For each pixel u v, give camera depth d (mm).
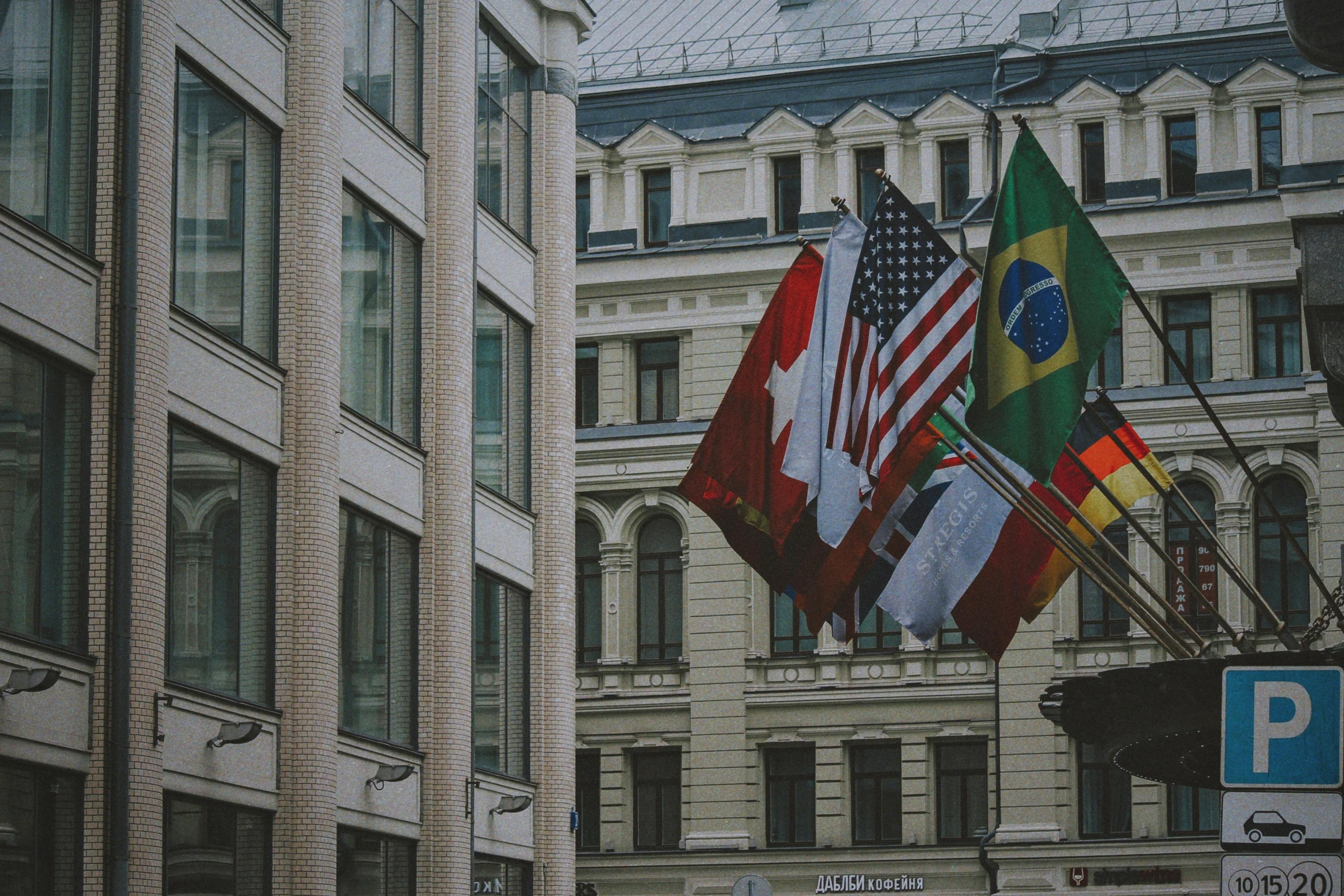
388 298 46969
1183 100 76875
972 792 76938
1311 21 22828
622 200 83062
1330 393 28000
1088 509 38094
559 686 54031
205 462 38844
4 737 32125
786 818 78938
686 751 79750
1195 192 76812
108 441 35156
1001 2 85062
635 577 81500
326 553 41844
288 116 42875
